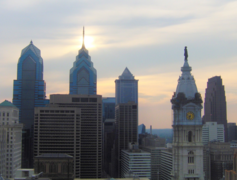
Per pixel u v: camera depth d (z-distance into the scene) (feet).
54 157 582.35
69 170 581.94
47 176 577.84
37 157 582.76
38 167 580.71
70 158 584.40
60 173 579.07
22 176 606.14
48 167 580.71
